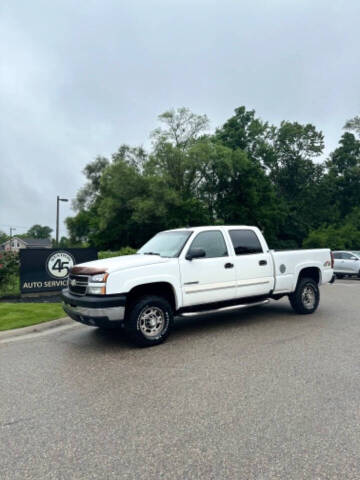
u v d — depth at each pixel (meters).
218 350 5.52
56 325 7.59
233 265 6.78
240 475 2.49
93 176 65.38
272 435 3.01
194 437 3.01
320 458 2.67
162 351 5.54
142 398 3.83
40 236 130.88
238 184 46.84
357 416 3.33
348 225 41.78
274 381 4.21
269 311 8.74
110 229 48.94
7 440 3.04
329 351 5.38
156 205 41.28
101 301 5.37
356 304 9.93
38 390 4.14
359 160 58.34
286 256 7.66
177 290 6.08
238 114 53.28
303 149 60.06
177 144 46.59
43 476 2.53
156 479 2.47
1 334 6.61
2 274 11.11
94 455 2.78
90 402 3.77
